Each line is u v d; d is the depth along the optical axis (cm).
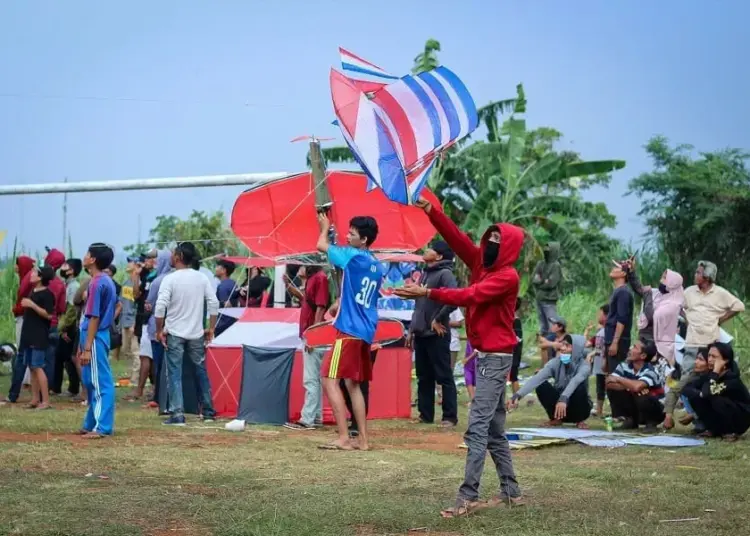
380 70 686
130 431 944
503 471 598
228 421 1068
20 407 1161
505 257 569
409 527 535
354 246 851
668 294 1219
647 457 833
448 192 2638
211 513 557
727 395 965
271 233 1198
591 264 2488
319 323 995
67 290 1325
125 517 546
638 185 2517
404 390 1186
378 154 615
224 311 1305
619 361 1177
